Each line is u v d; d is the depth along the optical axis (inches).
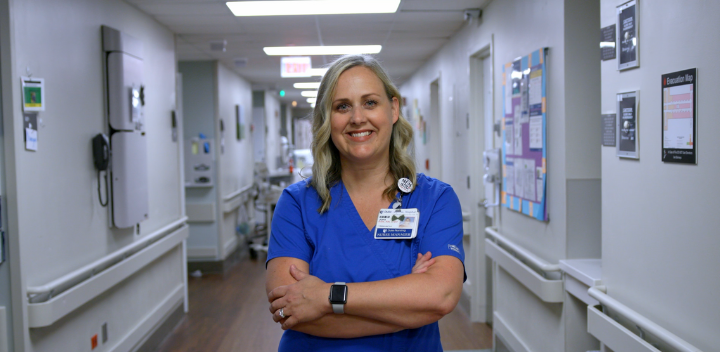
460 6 152.5
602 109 80.0
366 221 51.1
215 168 257.1
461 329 170.2
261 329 173.9
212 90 255.0
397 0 145.3
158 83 169.3
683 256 59.3
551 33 102.8
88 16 119.2
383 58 253.9
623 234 73.8
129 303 140.3
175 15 160.9
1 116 88.2
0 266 89.6
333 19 169.5
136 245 137.6
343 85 48.7
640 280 69.1
